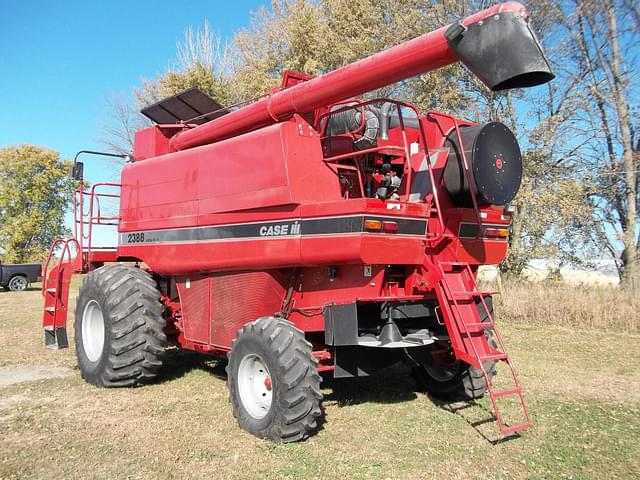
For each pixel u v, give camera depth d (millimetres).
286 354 4418
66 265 7324
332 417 5184
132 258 7352
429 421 5066
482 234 5375
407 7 16625
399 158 5395
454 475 3867
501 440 4547
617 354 8297
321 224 4594
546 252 14633
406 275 5055
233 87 25047
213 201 5660
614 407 5500
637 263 13484
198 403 5625
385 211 4434
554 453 4258
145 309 6180
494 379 6746
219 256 5598
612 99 13656
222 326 5848
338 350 4895
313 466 3998
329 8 22828
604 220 14461
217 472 3898
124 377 6117
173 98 7070
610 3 13266
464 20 3873
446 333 5484
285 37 24453
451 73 15211
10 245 42312
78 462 4066
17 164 42312
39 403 5617
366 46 18141
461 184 5008
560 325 11008
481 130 4934
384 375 7000
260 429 4562
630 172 13430
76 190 7582
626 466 4016
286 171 4781
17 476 3824
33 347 8859
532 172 14352
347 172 5293
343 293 4898
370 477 3828
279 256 4945
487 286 13438
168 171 6363
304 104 4910
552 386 6383
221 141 5773
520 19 3727
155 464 4031
